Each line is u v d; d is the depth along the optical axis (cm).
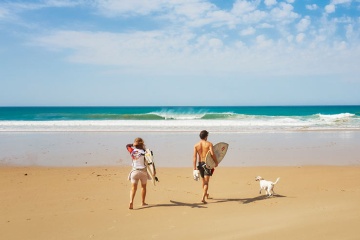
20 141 1992
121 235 536
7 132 2475
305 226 528
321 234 487
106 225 589
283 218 589
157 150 1673
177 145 1838
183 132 2472
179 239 505
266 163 1338
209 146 750
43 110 9356
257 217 610
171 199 781
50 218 630
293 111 8800
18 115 5519
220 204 731
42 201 754
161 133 2403
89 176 1062
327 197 760
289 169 1196
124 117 4600
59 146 1798
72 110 9394
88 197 793
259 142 1944
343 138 2130
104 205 725
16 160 1400
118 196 805
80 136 2228
